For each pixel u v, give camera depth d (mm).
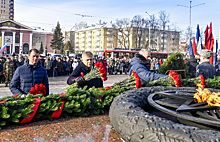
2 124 2070
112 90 3090
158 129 1467
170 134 1401
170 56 5547
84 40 96188
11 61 11953
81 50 97562
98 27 87375
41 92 2916
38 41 78125
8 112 2180
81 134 2033
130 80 3381
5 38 70312
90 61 3654
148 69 4234
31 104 2336
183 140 1334
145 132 1502
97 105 2719
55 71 18797
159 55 36281
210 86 4273
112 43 83688
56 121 2365
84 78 3309
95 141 1894
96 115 2648
